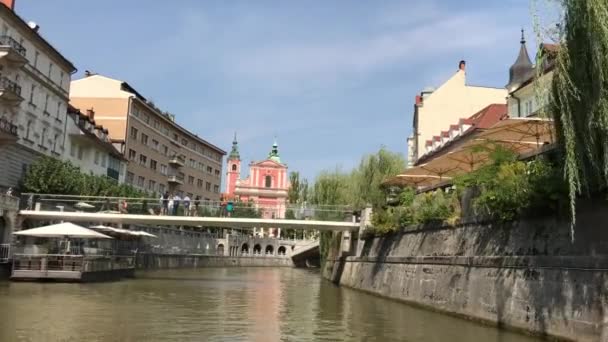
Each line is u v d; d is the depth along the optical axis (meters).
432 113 61.06
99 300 23.09
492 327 17.25
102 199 37.94
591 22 11.57
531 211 16.14
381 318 19.64
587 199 13.71
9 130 40.34
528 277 15.62
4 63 40.69
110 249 48.19
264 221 37.25
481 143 21.23
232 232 90.81
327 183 51.94
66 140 53.53
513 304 16.28
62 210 37.69
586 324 12.98
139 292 28.30
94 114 71.12
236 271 65.56
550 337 14.30
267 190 116.81
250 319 18.95
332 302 25.81
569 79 11.94
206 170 102.19
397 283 26.75
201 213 37.78
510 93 40.34
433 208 23.73
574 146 12.34
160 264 59.56
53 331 14.82
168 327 16.50
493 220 18.59
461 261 20.03
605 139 11.88
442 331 16.41
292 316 20.08
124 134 71.31
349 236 39.97
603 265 12.62
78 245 42.12
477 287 18.64
